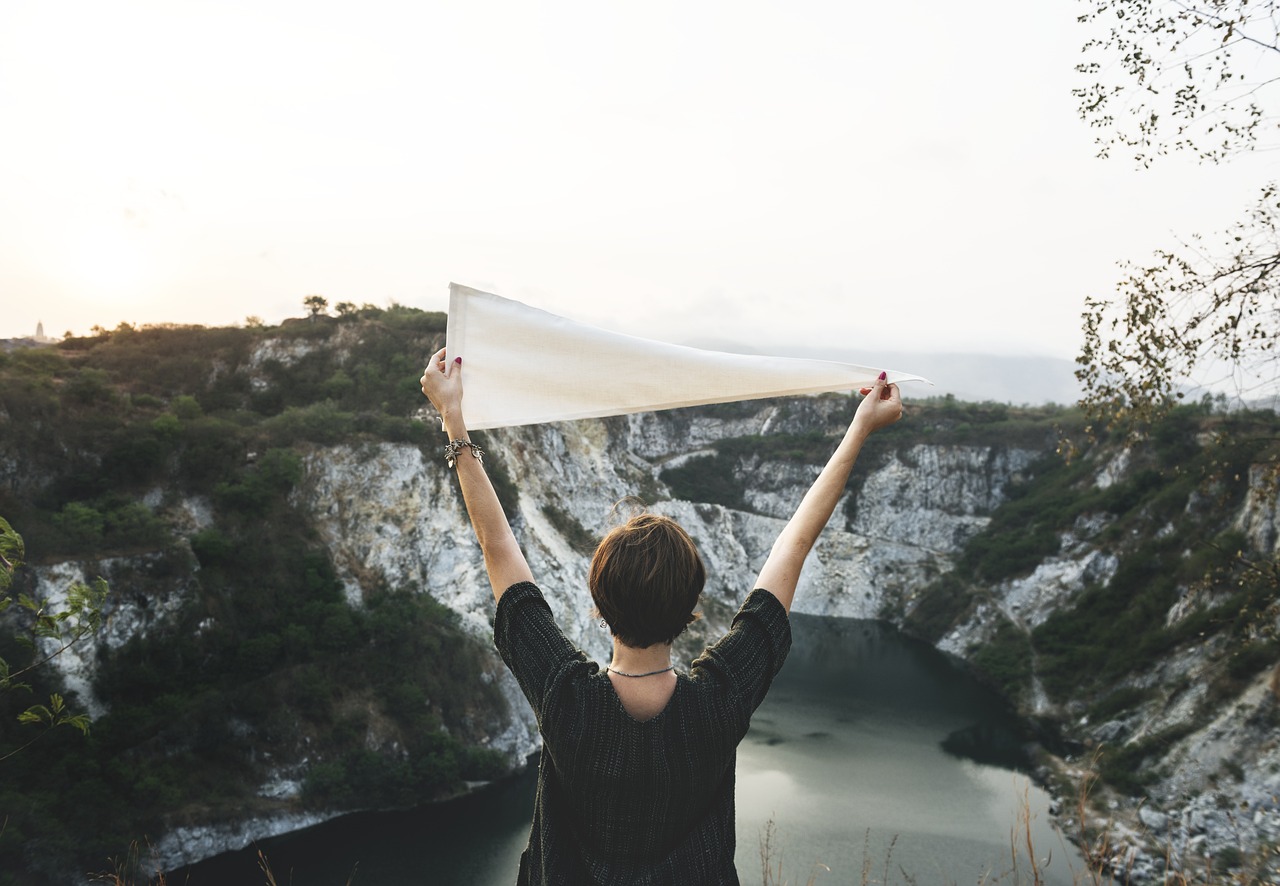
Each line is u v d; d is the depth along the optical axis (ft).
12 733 110.63
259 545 150.51
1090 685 180.04
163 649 128.47
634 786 4.60
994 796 129.29
